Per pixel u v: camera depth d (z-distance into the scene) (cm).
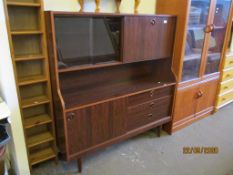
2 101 137
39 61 169
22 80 156
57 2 170
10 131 146
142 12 220
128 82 216
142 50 188
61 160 191
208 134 239
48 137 179
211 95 273
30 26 159
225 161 198
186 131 244
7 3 132
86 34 166
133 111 194
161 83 213
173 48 212
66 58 158
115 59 182
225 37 255
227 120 272
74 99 170
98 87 199
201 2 212
